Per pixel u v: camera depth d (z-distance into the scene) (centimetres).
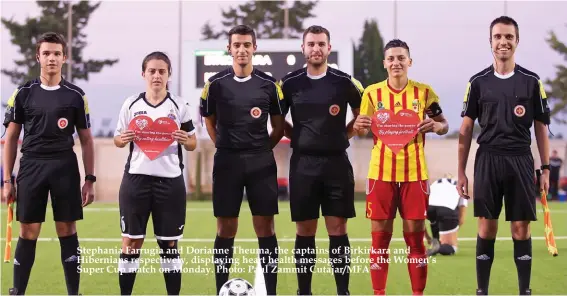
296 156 513
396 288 602
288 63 1689
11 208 530
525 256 505
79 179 512
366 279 643
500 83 497
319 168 505
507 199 503
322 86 509
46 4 2533
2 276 634
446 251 784
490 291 577
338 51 1730
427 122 485
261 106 504
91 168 521
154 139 486
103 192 2186
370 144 2209
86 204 518
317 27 512
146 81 497
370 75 2520
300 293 525
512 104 491
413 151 495
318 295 565
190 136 504
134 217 485
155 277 646
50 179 498
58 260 749
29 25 2534
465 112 512
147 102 493
